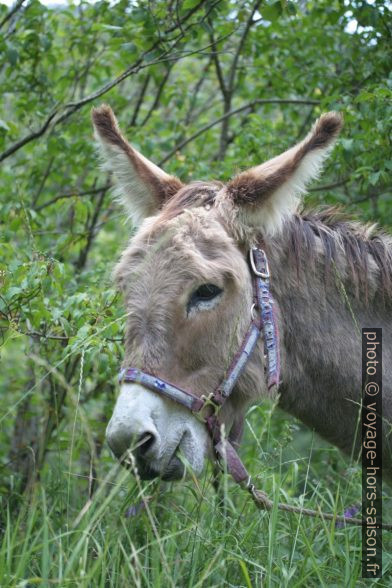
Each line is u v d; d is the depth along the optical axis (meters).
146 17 5.93
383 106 5.41
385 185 6.67
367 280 4.16
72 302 4.52
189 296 3.58
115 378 4.98
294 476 4.54
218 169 6.59
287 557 3.92
